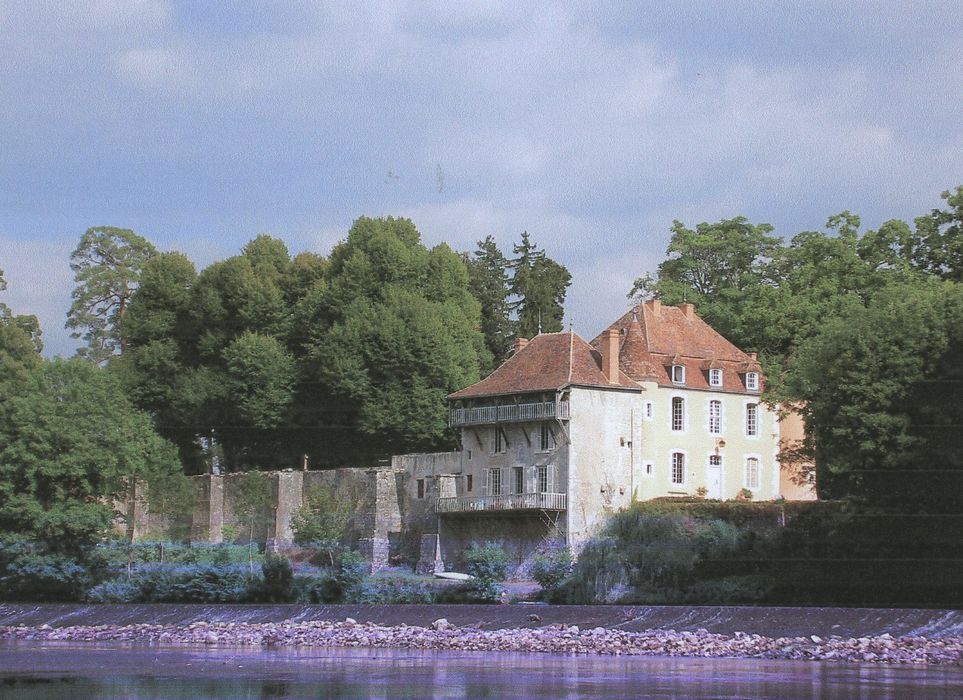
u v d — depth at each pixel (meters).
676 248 114.06
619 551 72.62
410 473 94.94
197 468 112.06
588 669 52.66
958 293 69.38
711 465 95.56
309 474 99.19
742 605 66.81
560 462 87.25
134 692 47.06
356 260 108.62
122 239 128.88
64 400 86.56
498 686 48.00
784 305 102.88
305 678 50.66
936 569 66.19
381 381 103.62
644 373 93.19
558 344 91.31
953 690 45.91
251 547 93.94
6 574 80.25
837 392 69.19
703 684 47.91
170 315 113.06
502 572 74.12
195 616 73.50
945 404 66.44
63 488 83.75
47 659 57.78
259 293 111.19
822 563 68.88
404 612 70.38
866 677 49.38
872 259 103.38
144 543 90.19
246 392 107.56
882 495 67.81
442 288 110.88
